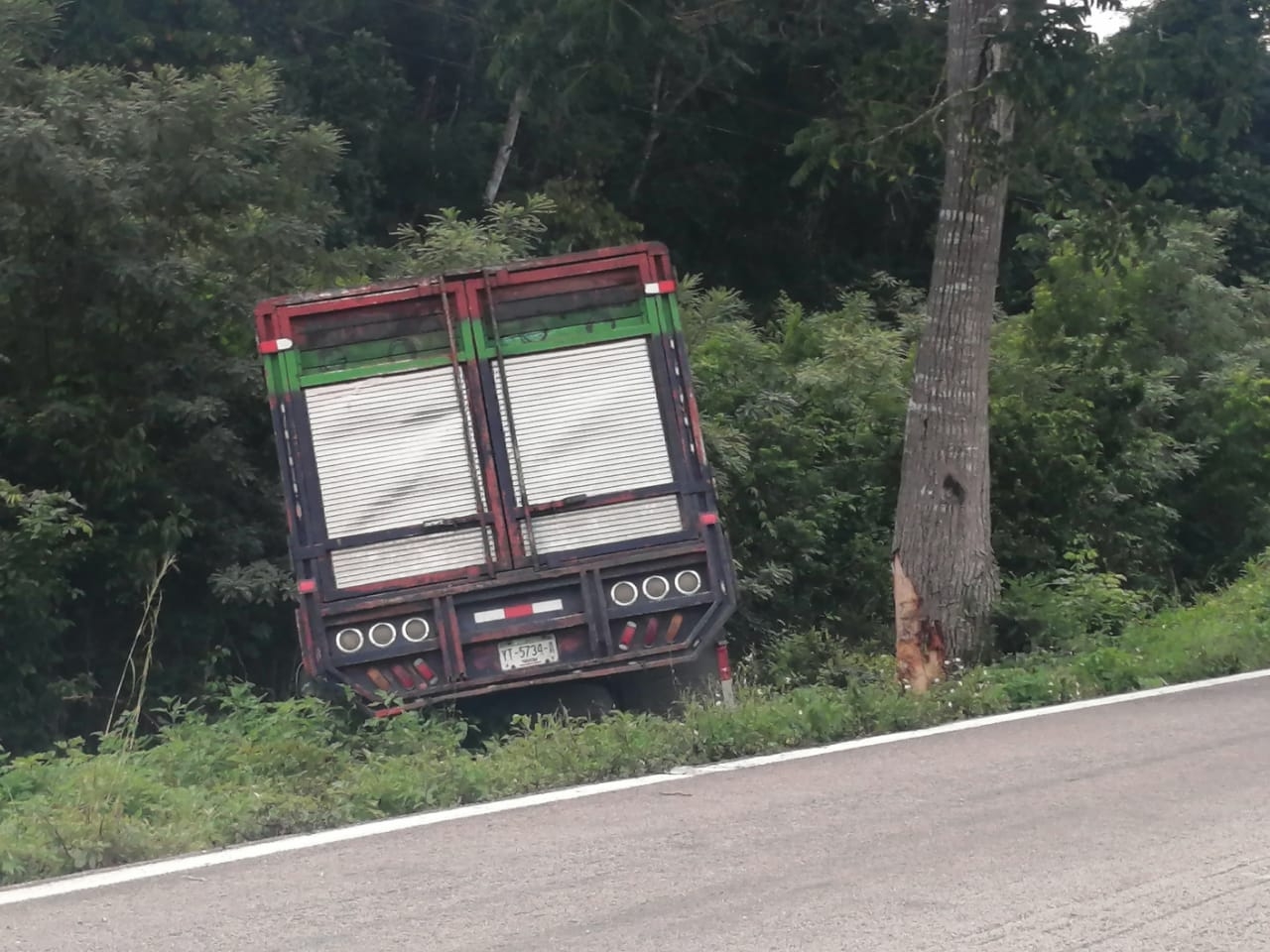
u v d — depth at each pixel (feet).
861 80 47.80
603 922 16.98
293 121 50.65
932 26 48.24
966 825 21.40
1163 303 67.41
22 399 43.86
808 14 53.67
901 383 56.03
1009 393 57.57
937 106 43.11
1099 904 17.46
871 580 51.88
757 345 55.31
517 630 31.71
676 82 88.53
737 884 18.53
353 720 31.14
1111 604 48.73
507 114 91.25
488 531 31.91
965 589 42.01
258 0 86.28
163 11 76.69
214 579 43.47
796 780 25.23
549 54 47.14
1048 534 56.08
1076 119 39.60
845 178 89.86
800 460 52.37
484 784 25.34
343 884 18.97
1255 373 65.77
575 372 32.63
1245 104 42.01
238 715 30.81
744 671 42.37
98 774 24.35
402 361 32.35
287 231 46.65
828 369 56.18
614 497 32.30
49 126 41.09
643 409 32.68
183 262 43.52
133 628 44.62
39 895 18.80
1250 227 92.53
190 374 44.47
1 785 25.96
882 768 26.23
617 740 28.04
